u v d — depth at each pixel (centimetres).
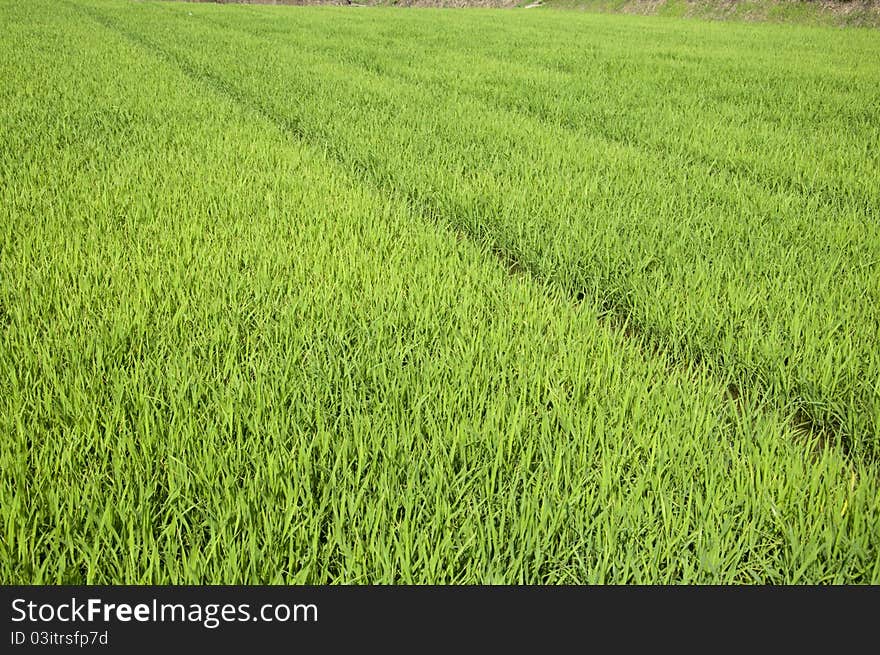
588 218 505
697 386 298
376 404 266
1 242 422
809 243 475
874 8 3117
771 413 288
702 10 3866
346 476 221
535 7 5284
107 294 357
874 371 307
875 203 580
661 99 1062
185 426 243
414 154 695
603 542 202
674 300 379
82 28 2064
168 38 1875
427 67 1370
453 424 251
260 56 1505
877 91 1164
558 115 939
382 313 342
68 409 250
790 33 2477
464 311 348
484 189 577
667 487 225
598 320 394
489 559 196
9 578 184
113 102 913
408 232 471
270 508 203
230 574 186
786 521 216
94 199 517
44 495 209
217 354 293
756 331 339
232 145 712
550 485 223
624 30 2523
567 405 266
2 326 325
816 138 813
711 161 724
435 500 212
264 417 254
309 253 419
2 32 1798
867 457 273
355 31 2223
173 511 209
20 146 661
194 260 406
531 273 455
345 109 925
